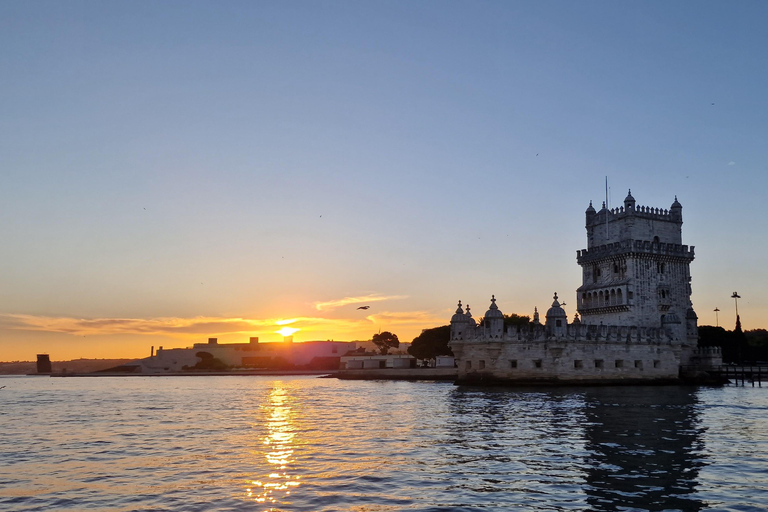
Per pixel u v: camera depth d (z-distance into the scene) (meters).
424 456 42.50
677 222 130.75
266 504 31.11
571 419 61.06
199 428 61.25
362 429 57.41
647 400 82.25
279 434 55.38
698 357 124.81
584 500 31.16
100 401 105.75
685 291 128.12
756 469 37.47
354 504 30.84
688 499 31.20
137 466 41.28
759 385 113.19
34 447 50.56
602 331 112.25
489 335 112.31
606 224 130.50
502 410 70.69
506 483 34.53
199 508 30.64
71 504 31.92
